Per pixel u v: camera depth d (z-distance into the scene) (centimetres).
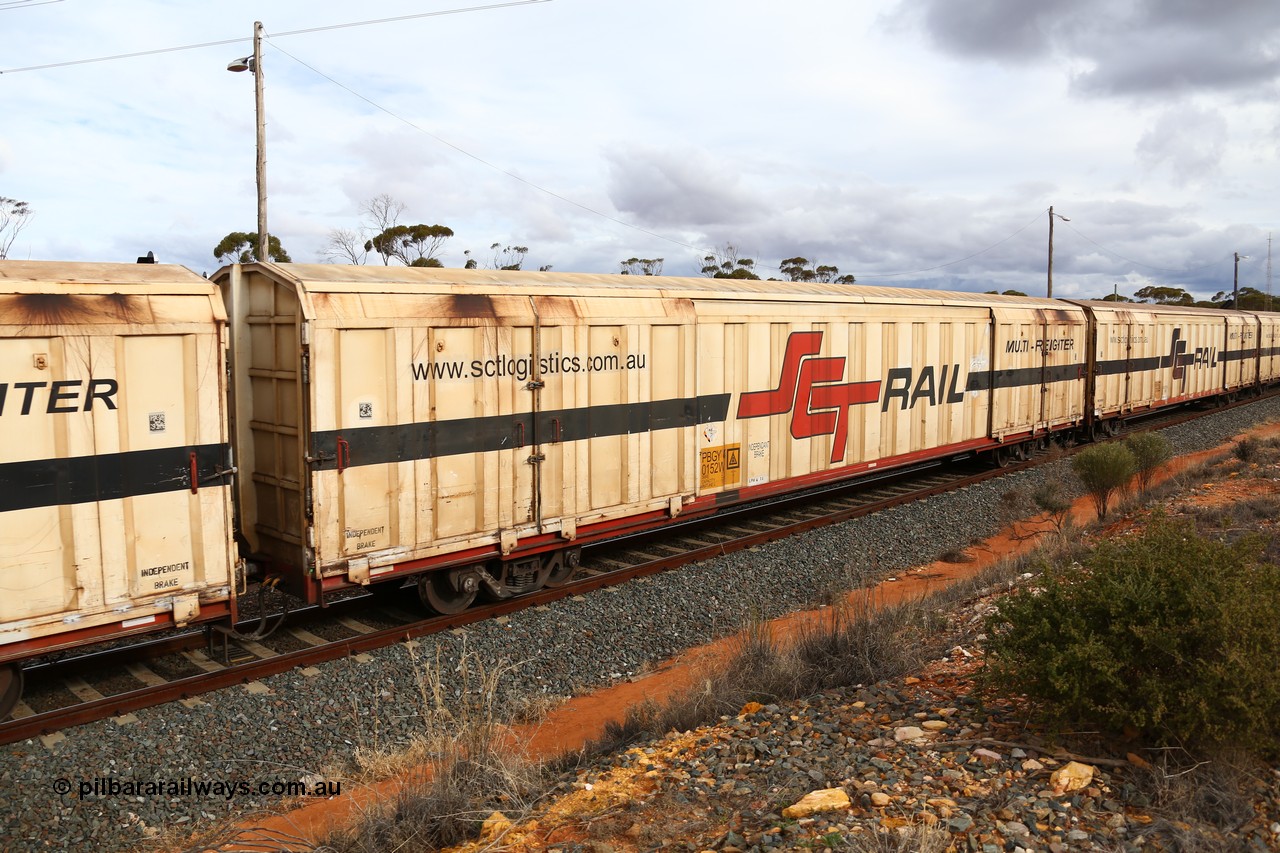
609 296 1049
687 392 1150
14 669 653
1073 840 398
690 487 1168
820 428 1380
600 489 1048
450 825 495
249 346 870
